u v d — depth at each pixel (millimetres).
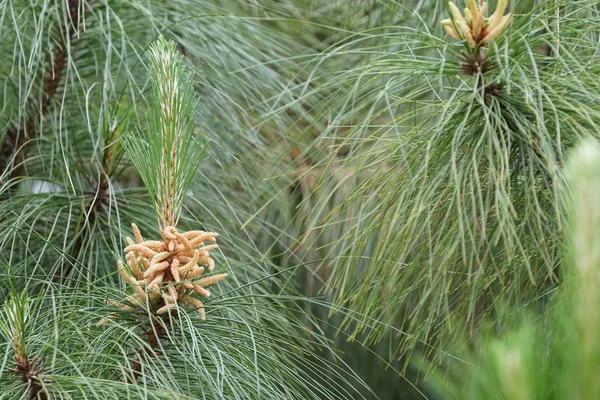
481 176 1106
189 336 1075
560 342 783
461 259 1139
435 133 1051
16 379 1018
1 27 1318
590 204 675
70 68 1346
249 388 1092
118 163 1300
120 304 1067
